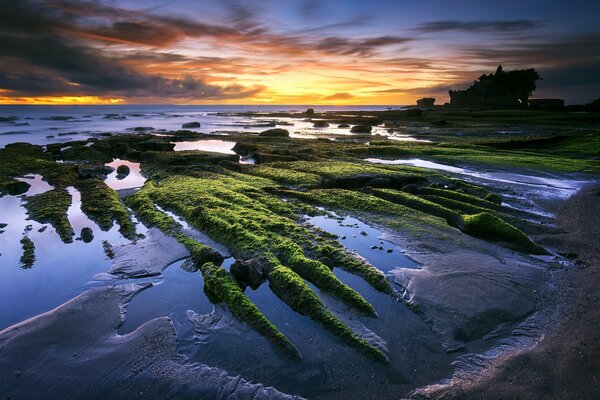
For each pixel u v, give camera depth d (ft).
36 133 212.84
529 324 30.27
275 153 115.03
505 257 42.73
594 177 83.82
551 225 53.57
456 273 38.42
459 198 64.75
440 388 23.73
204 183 74.13
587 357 25.85
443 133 202.49
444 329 29.84
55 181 81.10
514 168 94.84
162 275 39.78
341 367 25.84
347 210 59.57
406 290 35.37
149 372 25.70
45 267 41.98
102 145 133.28
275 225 49.78
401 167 89.97
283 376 25.11
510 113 339.16
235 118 419.95
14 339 28.94
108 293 35.70
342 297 33.91
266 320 30.14
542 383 23.71
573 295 34.45
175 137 174.29
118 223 55.16
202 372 25.58
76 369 26.00
